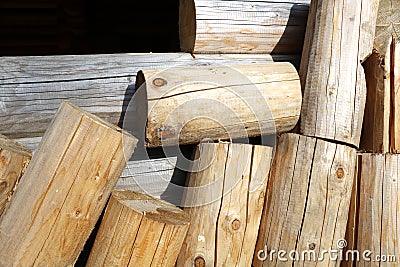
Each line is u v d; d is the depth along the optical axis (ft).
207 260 8.44
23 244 7.32
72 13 16.88
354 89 9.07
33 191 7.31
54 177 7.27
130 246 7.47
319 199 8.95
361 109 9.17
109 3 17.16
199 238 8.45
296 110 9.01
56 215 7.31
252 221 8.67
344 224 9.21
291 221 8.95
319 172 8.93
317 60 9.06
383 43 9.89
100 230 7.79
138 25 17.52
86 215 7.45
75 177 7.29
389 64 9.29
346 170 9.05
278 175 9.11
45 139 7.41
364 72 9.37
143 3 17.46
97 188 7.40
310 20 9.39
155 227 7.40
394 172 9.25
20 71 8.59
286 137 9.14
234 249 8.54
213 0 9.36
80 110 7.40
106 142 7.30
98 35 17.28
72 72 8.82
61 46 17.26
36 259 7.38
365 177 9.37
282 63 9.23
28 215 7.31
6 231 7.38
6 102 8.48
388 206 9.24
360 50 9.15
